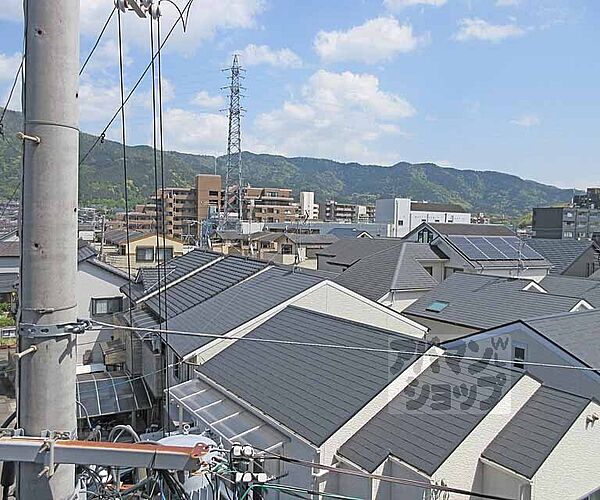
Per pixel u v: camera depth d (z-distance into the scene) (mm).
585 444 7160
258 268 15602
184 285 16828
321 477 7156
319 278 13258
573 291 19828
